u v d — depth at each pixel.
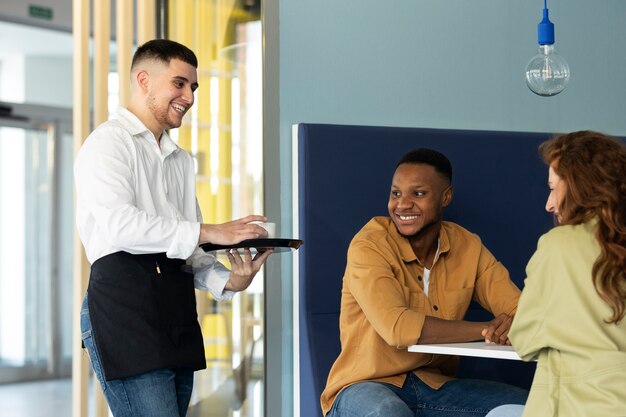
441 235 3.08
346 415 2.87
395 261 2.98
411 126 3.83
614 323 1.95
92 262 2.58
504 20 4.00
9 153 8.76
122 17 3.75
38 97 9.12
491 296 3.09
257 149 3.71
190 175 2.83
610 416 1.89
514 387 2.98
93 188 2.51
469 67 3.93
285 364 3.55
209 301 3.76
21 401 7.26
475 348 2.51
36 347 8.79
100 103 3.65
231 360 3.70
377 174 3.52
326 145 3.47
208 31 3.84
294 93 3.65
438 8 3.89
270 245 2.63
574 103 4.12
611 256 1.94
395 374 2.97
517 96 4.02
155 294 2.53
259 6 3.69
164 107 2.68
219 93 3.81
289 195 3.61
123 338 2.48
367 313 2.85
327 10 3.72
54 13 7.95
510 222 3.73
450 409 2.95
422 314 2.77
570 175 2.04
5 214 8.77
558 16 4.13
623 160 2.04
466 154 3.69
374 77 3.78
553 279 2.02
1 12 7.64
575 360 1.97
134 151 2.60
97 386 3.55
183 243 2.52
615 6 4.24
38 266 8.84
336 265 3.42
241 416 3.65
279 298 3.55
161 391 2.52
